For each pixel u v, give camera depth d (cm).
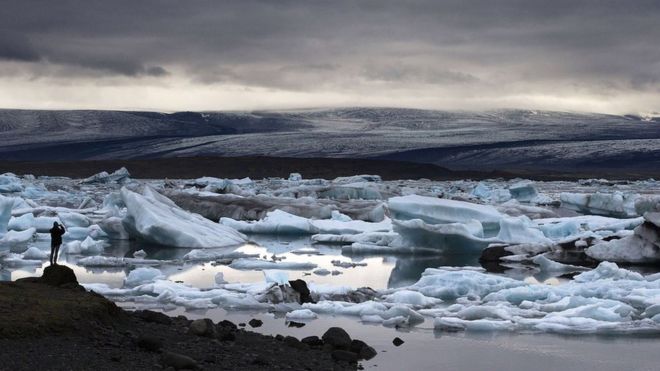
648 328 1820
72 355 1216
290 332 1731
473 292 2294
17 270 2698
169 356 1231
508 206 5406
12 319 1297
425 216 4009
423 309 2058
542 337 1747
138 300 2112
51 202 6550
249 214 5119
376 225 4369
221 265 2962
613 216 6078
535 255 3228
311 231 4297
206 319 1516
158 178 16688
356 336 1712
